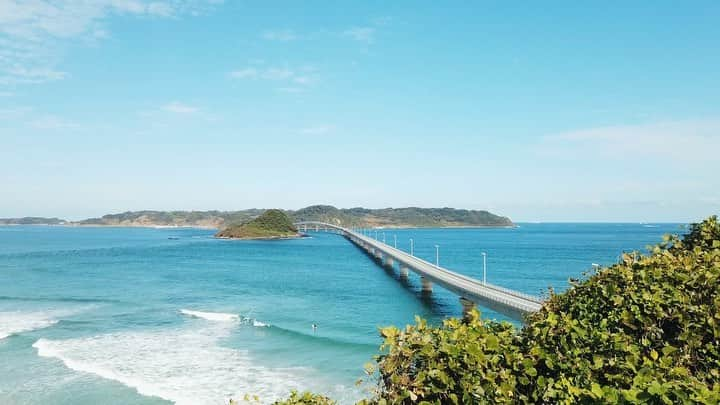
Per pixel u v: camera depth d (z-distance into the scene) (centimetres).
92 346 4209
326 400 1057
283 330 4900
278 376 3450
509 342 850
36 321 5253
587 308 1007
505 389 750
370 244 15662
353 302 6925
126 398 3012
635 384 666
